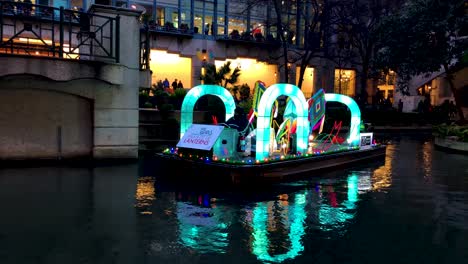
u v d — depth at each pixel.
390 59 26.02
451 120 32.97
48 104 11.95
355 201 8.66
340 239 6.29
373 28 31.81
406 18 24.11
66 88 11.79
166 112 16.80
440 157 16.11
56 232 6.19
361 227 6.90
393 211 7.93
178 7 32.69
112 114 12.51
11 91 11.54
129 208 7.54
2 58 10.30
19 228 6.32
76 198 8.14
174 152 11.40
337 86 41.81
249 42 34.75
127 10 12.42
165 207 7.69
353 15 32.34
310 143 15.70
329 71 39.53
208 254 5.50
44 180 9.66
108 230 6.33
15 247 5.58
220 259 5.35
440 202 8.70
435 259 5.62
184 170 10.43
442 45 23.83
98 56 11.57
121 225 6.58
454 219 7.47
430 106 34.50
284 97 26.66
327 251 5.78
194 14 33.62
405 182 10.83
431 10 23.23
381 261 5.50
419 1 23.95
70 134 12.27
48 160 12.04
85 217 6.94
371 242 6.20
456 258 5.66
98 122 12.34
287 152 12.19
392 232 6.69
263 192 9.23
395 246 6.06
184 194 8.73
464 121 23.94
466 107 35.19
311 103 13.83
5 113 11.53
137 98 12.84
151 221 6.83
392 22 25.28
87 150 12.50
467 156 16.52
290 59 36.84
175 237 6.11
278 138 12.31
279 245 5.94
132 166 11.73
